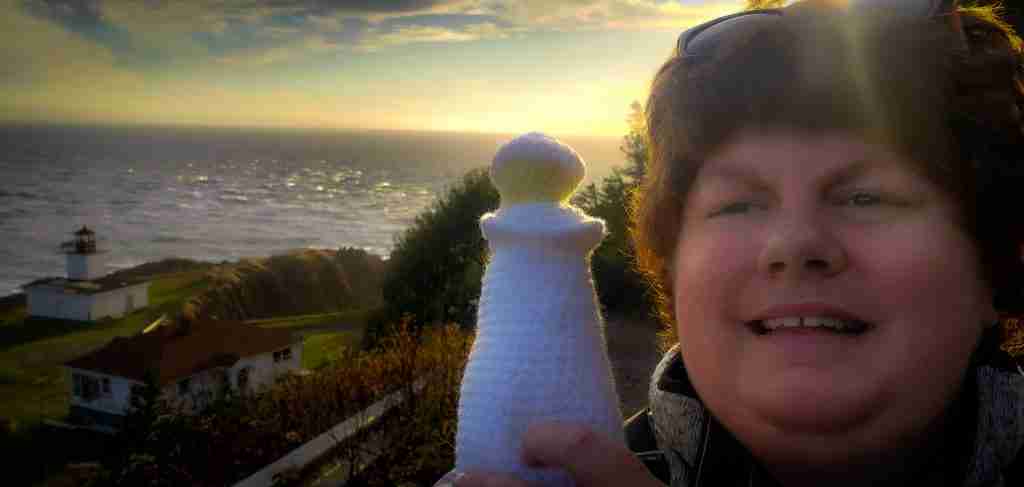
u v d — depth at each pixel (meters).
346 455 3.58
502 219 0.38
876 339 0.34
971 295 0.36
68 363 13.66
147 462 3.64
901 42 0.38
